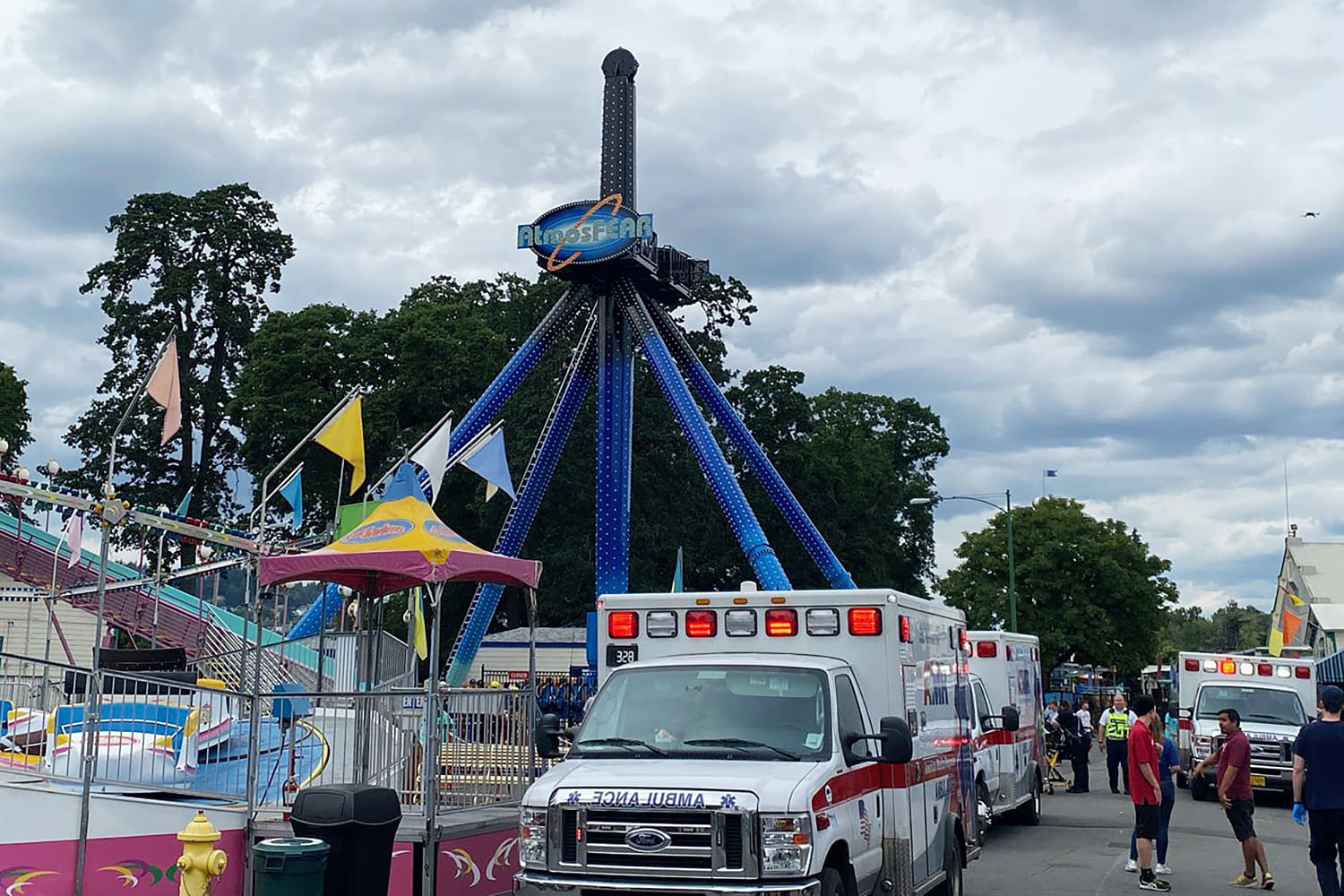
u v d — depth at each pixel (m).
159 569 21.47
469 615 31.77
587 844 8.77
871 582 58.12
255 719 11.42
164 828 10.77
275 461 47.94
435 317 49.28
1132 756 14.55
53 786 10.49
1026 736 20.78
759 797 8.60
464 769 12.65
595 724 10.03
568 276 34.72
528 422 46.81
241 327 54.62
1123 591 64.38
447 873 11.55
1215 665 28.42
